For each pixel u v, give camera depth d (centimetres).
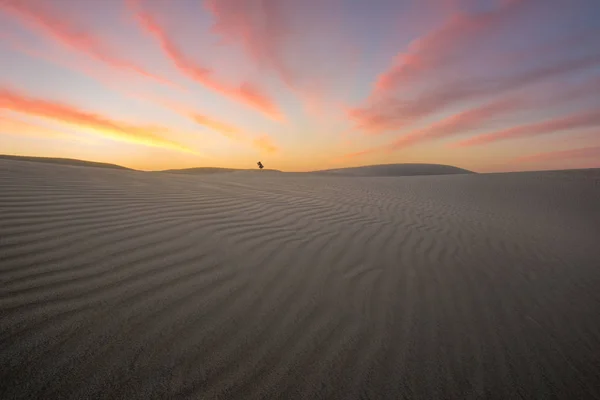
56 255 285
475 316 307
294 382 193
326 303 293
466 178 2208
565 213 1181
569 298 378
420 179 2208
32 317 203
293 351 221
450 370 223
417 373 215
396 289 342
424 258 454
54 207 406
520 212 1122
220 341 217
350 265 389
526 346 266
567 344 277
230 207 573
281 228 493
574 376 234
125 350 193
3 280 235
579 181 1870
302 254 399
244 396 178
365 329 260
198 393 174
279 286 310
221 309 254
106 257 299
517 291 379
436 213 891
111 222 389
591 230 915
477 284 386
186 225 427
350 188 1423
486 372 227
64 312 213
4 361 168
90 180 616
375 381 203
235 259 350
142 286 263
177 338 212
